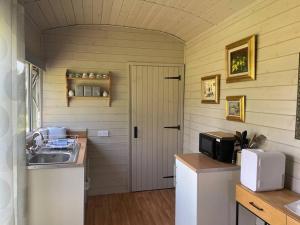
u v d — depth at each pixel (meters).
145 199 3.70
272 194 1.83
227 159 2.40
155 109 3.99
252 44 2.33
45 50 3.56
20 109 2.02
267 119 2.18
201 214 2.21
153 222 3.04
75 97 3.69
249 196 1.87
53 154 2.66
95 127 3.80
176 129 4.07
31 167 2.15
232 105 2.67
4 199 1.65
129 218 3.13
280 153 1.91
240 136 2.35
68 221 2.23
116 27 3.75
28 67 2.97
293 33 1.90
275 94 2.08
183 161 2.49
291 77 1.92
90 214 3.23
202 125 3.43
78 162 2.28
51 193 2.20
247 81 2.45
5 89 1.65
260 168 1.86
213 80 3.07
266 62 2.19
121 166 3.93
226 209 2.26
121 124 3.89
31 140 2.70
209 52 3.23
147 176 4.02
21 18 2.01
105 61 3.78
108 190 3.90
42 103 3.60
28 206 2.17
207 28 3.22
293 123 1.90
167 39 3.98
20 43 2.00
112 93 3.83
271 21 2.13
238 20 2.60
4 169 1.65
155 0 2.66
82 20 3.38
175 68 4.02
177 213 2.67
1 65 1.60
